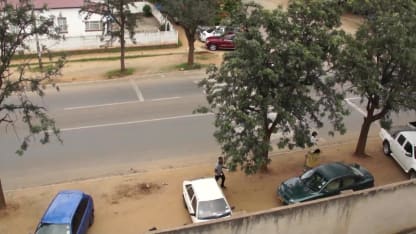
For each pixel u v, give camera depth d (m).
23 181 21.44
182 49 41.06
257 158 18.73
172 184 21.36
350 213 15.98
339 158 24.05
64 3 39.56
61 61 21.25
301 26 18.86
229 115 18.55
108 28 34.91
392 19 20.56
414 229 17.30
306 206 15.20
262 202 20.25
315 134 22.05
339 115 21.56
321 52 18.39
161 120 27.50
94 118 27.45
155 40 40.91
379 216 16.53
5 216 18.95
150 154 23.94
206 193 18.61
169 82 33.25
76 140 25.02
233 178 21.97
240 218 14.52
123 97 30.52
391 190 16.34
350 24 48.88
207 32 41.72
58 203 17.52
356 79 20.20
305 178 20.47
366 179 20.55
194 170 22.56
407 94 21.31
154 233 13.82
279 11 19.03
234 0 42.31
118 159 23.39
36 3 38.66
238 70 18.00
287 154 24.19
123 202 20.03
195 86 32.59
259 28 19.28
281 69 18.09
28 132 25.72
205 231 14.29
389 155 24.42
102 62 37.12
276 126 20.75
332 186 19.80
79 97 30.30
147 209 19.64
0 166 22.55
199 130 26.53
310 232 15.62
